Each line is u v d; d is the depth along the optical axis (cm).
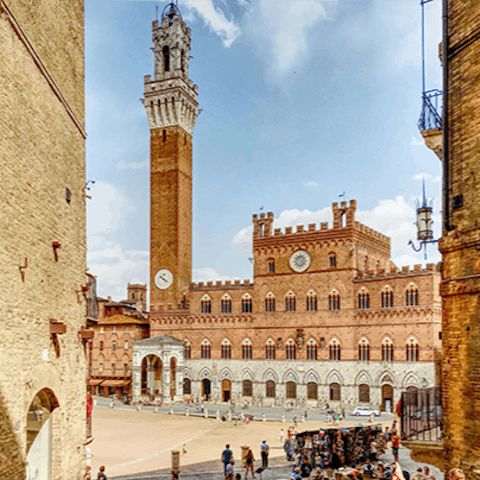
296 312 10550
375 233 11056
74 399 2838
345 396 9769
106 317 13888
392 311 9400
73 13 3017
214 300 11538
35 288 2289
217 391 11250
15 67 2084
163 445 6656
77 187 3041
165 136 12738
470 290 2212
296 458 5028
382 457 5325
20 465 2042
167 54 13038
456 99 2395
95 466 5459
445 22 2462
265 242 11088
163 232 12444
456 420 2278
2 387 1911
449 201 2417
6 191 1986
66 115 2834
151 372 11681
